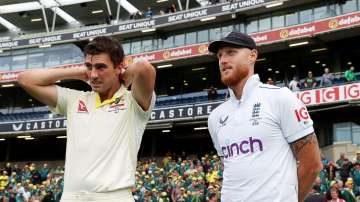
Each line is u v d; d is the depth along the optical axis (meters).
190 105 31.02
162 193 19.92
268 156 3.33
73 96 3.54
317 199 8.93
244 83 3.57
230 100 3.68
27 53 40.38
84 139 3.30
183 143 35.72
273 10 31.64
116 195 3.19
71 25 46.50
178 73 37.34
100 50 3.30
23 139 41.56
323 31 28.08
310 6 30.28
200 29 34.69
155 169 25.66
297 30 29.14
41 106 40.94
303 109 3.43
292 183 3.34
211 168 23.30
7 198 22.42
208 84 36.56
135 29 35.81
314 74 32.16
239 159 3.41
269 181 3.28
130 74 3.37
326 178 17.45
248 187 3.32
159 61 34.44
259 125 3.38
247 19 32.88
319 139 27.77
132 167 3.36
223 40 3.51
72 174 3.25
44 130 35.28
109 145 3.27
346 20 27.20
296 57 32.34
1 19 46.75
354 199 14.28
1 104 42.16
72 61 38.66
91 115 3.38
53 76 3.53
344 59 30.59
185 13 34.09
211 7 33.12
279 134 3.39
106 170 3.22
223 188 3.53
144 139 36.97
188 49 33.34
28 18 46.09
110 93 3.44
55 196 21.59
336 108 25.56
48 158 40.38
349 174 17.91
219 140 3.64
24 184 24.23
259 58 33.06
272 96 3.43
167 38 35.94
